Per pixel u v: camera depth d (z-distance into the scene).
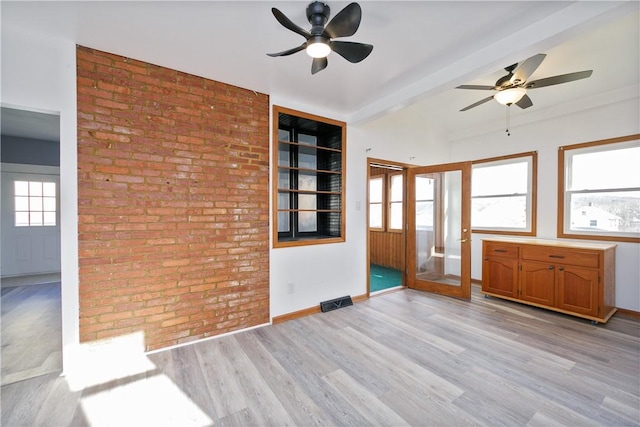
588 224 3.59
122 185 2.30
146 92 2.40
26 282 4.51
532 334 2.78
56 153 5.14
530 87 2.64
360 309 3.52
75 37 2.07
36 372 2.14
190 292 2.61
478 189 4.70
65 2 1.70
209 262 2.71
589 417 1.68
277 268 3.13
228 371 2.16
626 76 2.98
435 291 4.20
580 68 2.81
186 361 2.30
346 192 3.72
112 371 2.16
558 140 3.81
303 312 3.32
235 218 2.85
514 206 4.30
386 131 4.14
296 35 2.07
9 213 4.81
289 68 2.53
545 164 3.94
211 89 2.71
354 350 2.48
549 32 1.88
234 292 2.85
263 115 3.03
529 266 3.52
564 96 3.51
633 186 3.26
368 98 3.20
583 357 2.34
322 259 3.50
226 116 2.80
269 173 3.08
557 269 3.28
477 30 2.03
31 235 4.96
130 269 2.34
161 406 1.79
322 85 2.88
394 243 6.09
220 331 2.77
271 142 3.09
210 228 2.71
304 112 3.33
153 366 2.23
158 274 2.46
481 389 1.94
